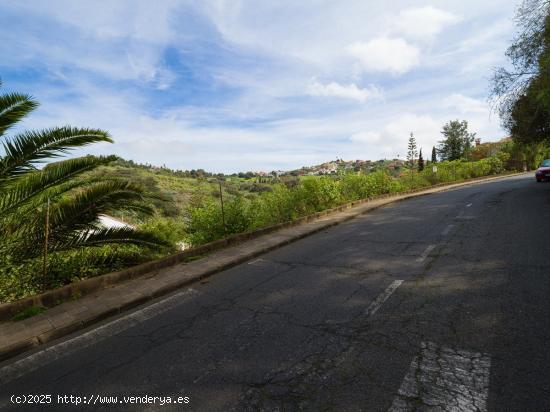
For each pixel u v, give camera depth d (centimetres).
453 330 319
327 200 1331
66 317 430
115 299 485
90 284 523
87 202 571
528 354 271
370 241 748
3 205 516
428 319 346
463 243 642
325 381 261
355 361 284
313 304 417
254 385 265
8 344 365
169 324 402
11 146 505
